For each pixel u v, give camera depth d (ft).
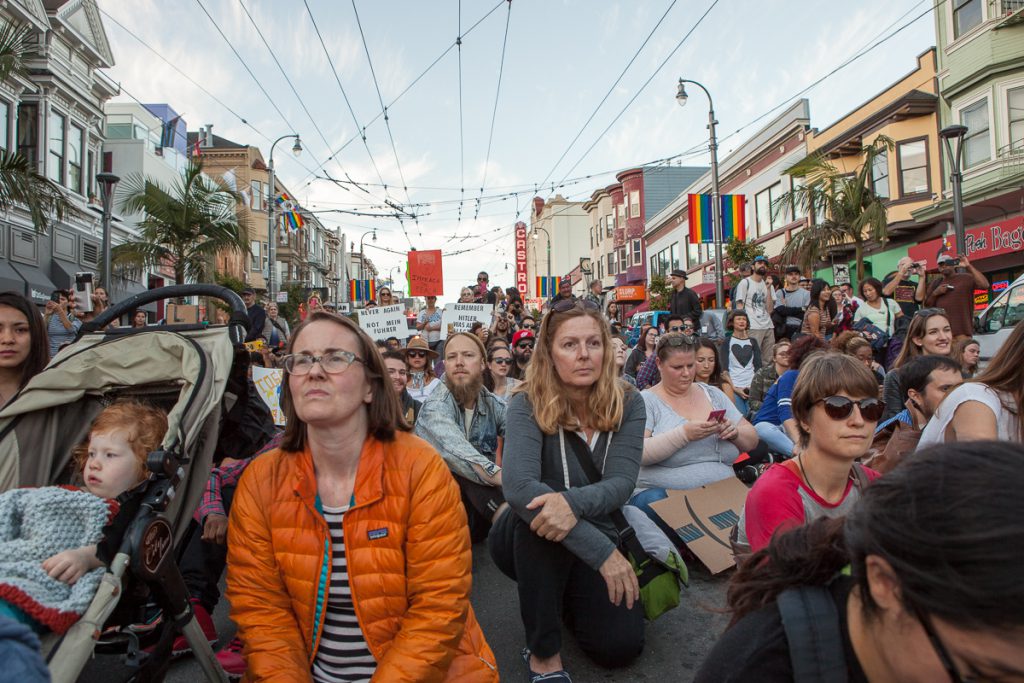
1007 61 55.11
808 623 3.57
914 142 63.62
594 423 9.91
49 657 5.52
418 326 40.93
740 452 15.02
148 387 8.43
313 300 45.70
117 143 88.22
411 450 7.04
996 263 55.47
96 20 70.23
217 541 10.22
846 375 7.45
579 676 9.83
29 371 9.88
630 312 133.39
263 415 10.59
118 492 7.32
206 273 59.67
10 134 59.98
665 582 10.05
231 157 149.89
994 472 2.80
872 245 70.74
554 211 204.74
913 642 3.02
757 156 90.17
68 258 68.03
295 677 6.53
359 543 6.70
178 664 10.16
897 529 2.89
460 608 6.78
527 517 9.13
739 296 36.45
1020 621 2.54
